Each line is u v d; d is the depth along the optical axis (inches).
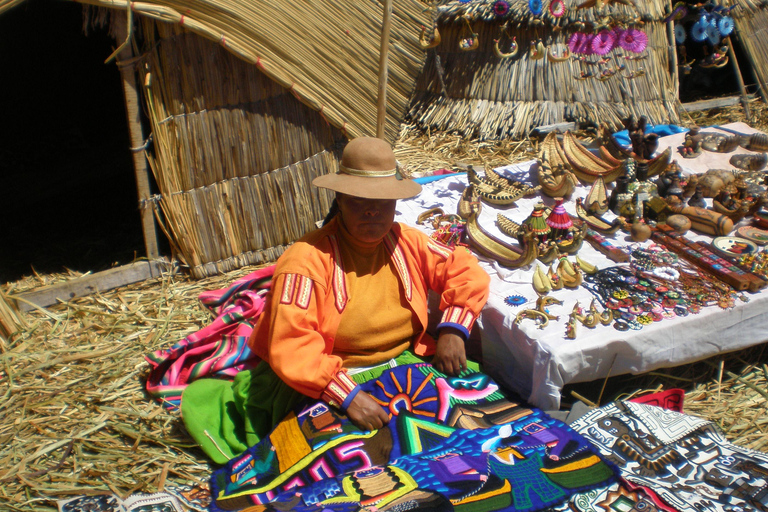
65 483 90.3
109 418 102.6
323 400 86.8
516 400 96.4
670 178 130.1
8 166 207.3
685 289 104.6
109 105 245.4
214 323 112.5
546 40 211.0
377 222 86.5
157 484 90.2
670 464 79.7
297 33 141.5
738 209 122.2
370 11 155.9
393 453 80.5
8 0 115.5
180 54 128.9
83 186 198.4
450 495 71.6
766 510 72.0
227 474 83.7
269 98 141.6
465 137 217.6
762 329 103.5
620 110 215.6
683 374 110.2
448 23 224.1
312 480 78.0
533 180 143.1
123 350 119.7
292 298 85.9
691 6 150.6
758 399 104.3
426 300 100.5
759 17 251.4
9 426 100.7
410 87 165.0
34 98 230.1
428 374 93.0
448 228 120.4
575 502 72.4
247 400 93.2
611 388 107.3
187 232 140.8
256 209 147.9
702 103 243.6
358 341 93.4
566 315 98.7
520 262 110.3
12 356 117.3
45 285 141.1
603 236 122.8
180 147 134.5
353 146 86.7
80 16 225.9
